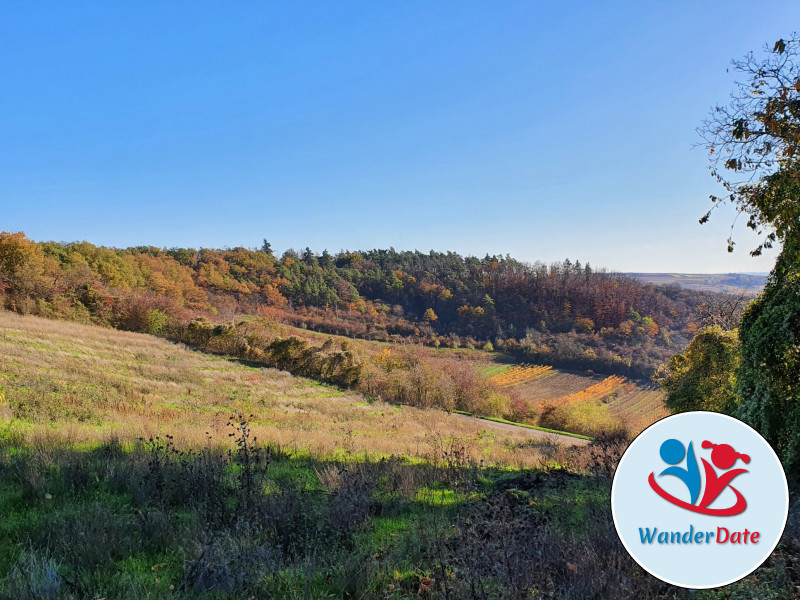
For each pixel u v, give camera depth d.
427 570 4.32
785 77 9.01
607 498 7.60
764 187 10.12
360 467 9.31
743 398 11.34
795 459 9.54
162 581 4.04
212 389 28.77
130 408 18.08
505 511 5.70
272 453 10.32
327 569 4.32
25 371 21.81
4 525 4.99
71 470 6.86
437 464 10.59
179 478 6.84
